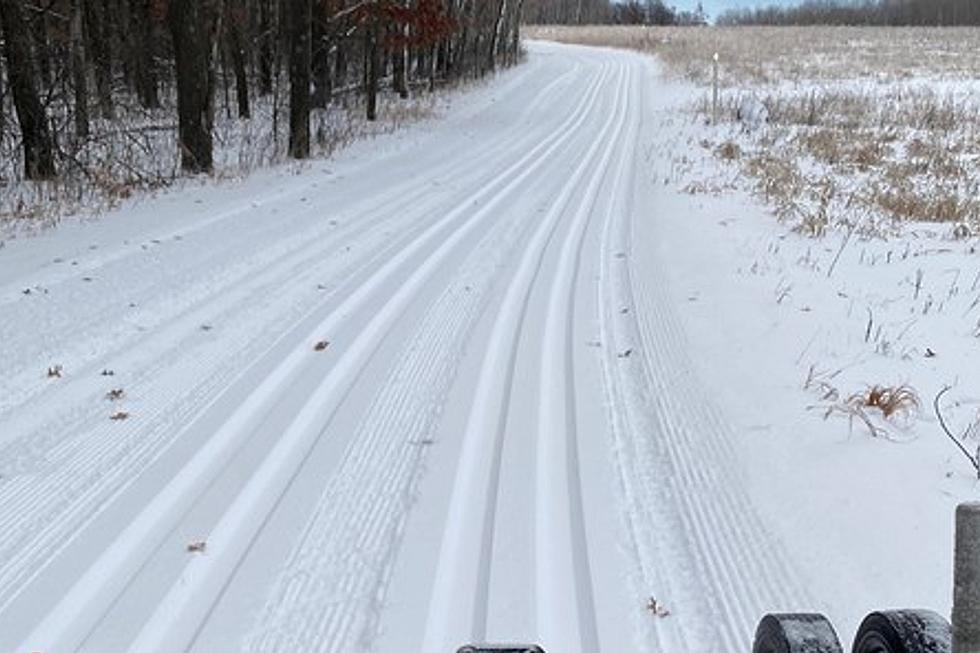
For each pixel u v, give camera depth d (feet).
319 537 15.61
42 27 72.69
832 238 39.47
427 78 136.36
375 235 39.14
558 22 391.04
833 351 24.75
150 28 98.63
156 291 30.07
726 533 15.97
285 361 24.02
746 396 21.83
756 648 8.95
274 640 12.96
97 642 12.94
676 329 26.94
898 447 18.71
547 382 22.86
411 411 20.97
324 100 85.87
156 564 14.82
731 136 77.56
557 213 44.47
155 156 62.54
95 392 21.86
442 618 13.48
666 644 13.00
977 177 57.11
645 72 160.15
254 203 46.52
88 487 17.34
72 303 28.60
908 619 7.57
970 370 23.35
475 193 50.34
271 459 18.51
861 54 174.50
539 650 7.57
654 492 17.44
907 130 79.51
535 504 16.88
